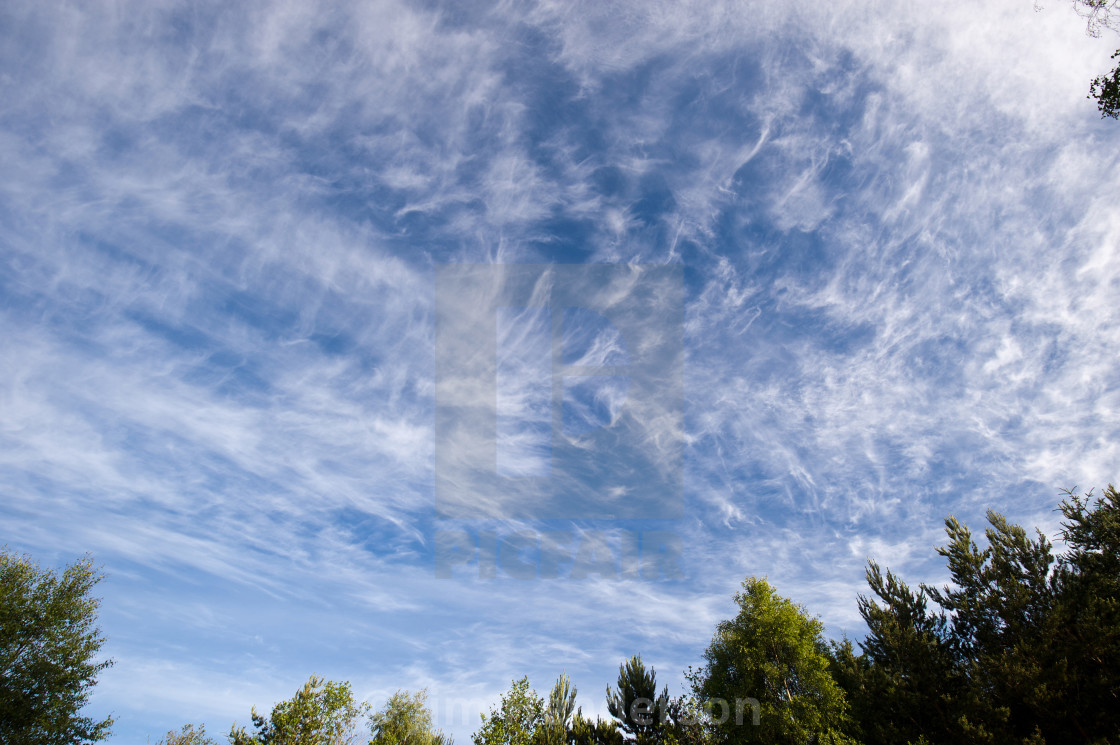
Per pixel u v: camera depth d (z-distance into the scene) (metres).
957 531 21.17
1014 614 18.66
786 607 19.39
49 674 18.34
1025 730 16.86
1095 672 16.52
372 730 21.61
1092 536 19.61
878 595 22.38
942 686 18.56
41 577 19.80
